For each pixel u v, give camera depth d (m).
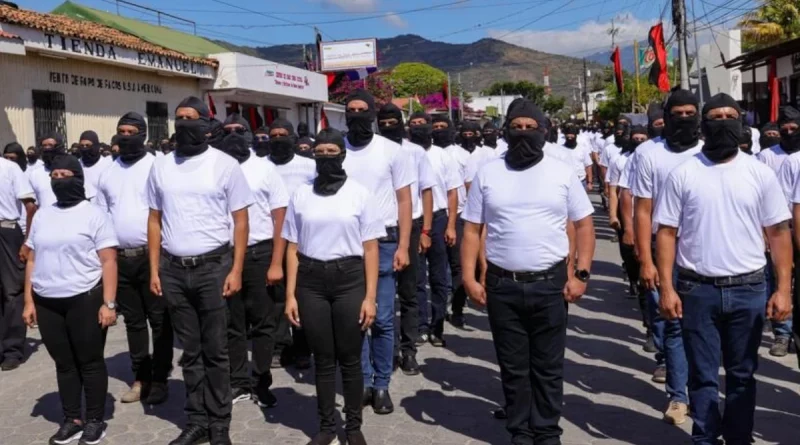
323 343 4.85
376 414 5.68
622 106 46.56
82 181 5.29
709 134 4.23
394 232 5.71
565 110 107.56
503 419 5.54
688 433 5.19
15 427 5.66
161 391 6.06
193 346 5.14
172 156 5.14
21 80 14.60
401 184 5.71
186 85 20.91
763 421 5.38
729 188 4.21
